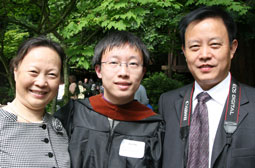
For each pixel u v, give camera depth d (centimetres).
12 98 830
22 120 160
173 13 591
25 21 503
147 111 196
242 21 674
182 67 1122
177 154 171
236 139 153
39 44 160
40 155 153
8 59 579
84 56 360
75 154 177
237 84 172
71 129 190
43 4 432
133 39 178
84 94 949
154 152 182
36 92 156
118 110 188
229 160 151
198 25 163
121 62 172
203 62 162
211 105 172
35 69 154
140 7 339
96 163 175
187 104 181
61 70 171
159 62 1284
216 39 159
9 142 147
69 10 423
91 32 472
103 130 185
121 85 171
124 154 177
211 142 163
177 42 791
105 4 337
